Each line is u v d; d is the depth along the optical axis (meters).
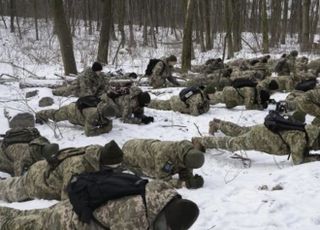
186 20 17.08
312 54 25.53
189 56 17.30
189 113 10.34
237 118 9.93
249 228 4.59
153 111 10.52
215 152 7.60
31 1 39.78
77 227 3.17
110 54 21.20
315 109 8.02
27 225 3.70
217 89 12.91
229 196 5.48
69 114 8.71
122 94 9.52
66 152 5.19
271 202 5.15
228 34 25.17
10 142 6.30
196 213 2.91
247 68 16.03
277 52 29.31
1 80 13.31
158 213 2.96
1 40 28.86
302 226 4.60
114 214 3.03
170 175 5.79
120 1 27.89
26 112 9.00
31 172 5.43
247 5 44.22
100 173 3.32
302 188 5.55
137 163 5.93
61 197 5.16
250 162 7.11
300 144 6.36
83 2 40.66
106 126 8.62
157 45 31.81
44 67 17.84
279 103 9.99
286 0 37.34
